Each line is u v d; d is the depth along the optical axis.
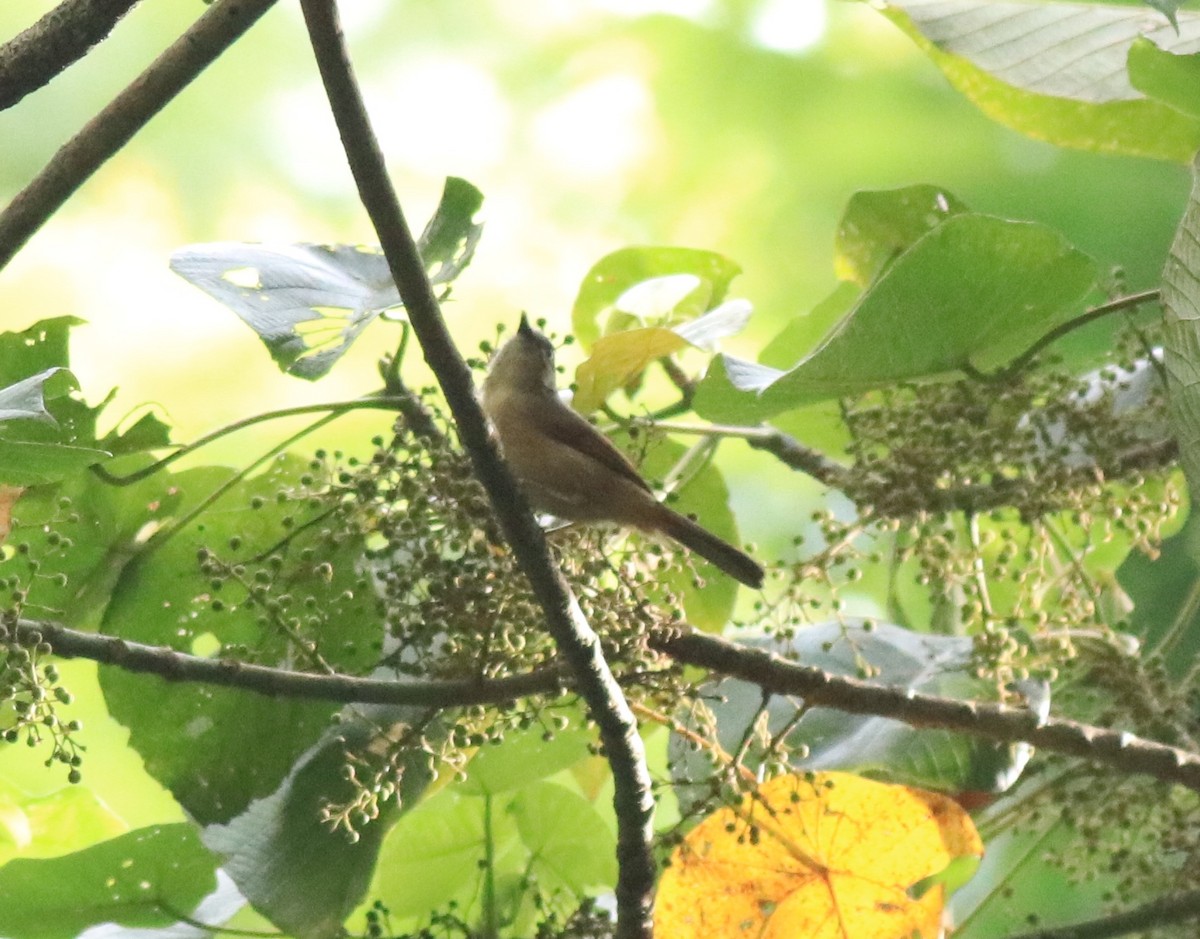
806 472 11.32
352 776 11.11
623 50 13.03
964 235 11.14
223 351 11.83
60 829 11.31
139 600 11.23
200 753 11.20
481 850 11.29
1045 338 11.22
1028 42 11.33
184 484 11.23
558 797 11.29
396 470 11.12
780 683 11.16
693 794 11.22
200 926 11.22
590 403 11.27
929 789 11.20
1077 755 11.20
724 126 12.70
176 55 11.12
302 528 11.15
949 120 12.45
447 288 11.16
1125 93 11.30
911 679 11.25
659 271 11.38
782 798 11.17
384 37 13.00
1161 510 11.23
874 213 11.39
